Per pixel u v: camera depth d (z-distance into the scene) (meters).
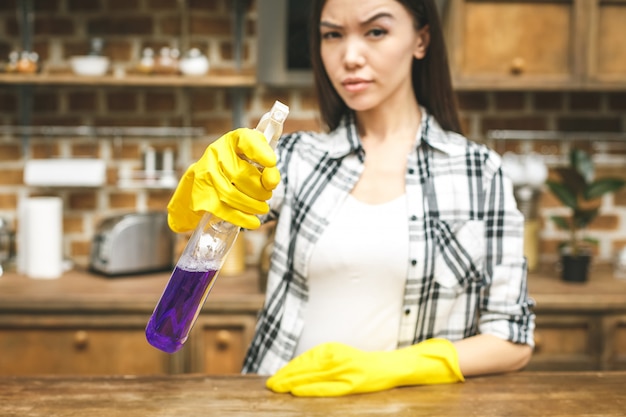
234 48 2.75
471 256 1.32
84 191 2.79
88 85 2.58
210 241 0.96
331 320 1.33
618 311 2.31
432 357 1.16
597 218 2.83
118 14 2.73
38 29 2.73
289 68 2.67
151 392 1.08
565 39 2.49
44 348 2.27
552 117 2.81
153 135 2.78
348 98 1.29
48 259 2.54
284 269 1.37
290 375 1.10
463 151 1.37
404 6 1.26
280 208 1.40
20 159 2.78
